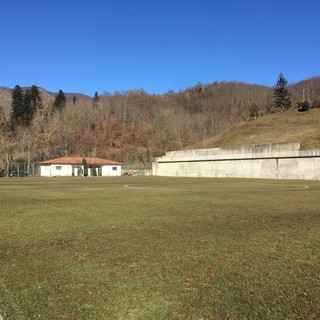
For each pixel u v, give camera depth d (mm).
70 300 5254
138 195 23406
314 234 9852
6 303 5184
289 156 52000
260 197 21125
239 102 166500
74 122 132875
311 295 5363
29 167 94625
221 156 63688
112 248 8336
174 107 168250
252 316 4691
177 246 8477
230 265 6902
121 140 132000
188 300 5211
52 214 14242
